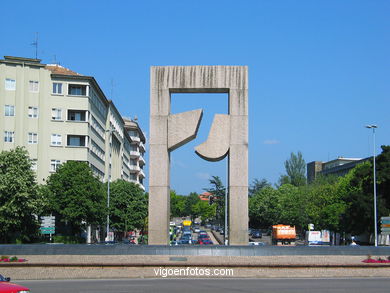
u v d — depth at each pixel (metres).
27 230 60.72
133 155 133.75
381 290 24.62
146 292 23.56
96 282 28.48
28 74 74.44
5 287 19.50
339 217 85.25
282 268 31.83
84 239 71.00
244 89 36.25
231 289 24.78
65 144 75.00
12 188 57.69
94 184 65.19
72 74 79.69
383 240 77.31
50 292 23.56
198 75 36.38
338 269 32.06
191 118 35.94
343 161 166.00
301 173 161.12
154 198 35.91
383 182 74.62
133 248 32.44
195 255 32.19
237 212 35.53
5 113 73.12
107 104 94.38
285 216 115.94
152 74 36.50
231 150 35.88
